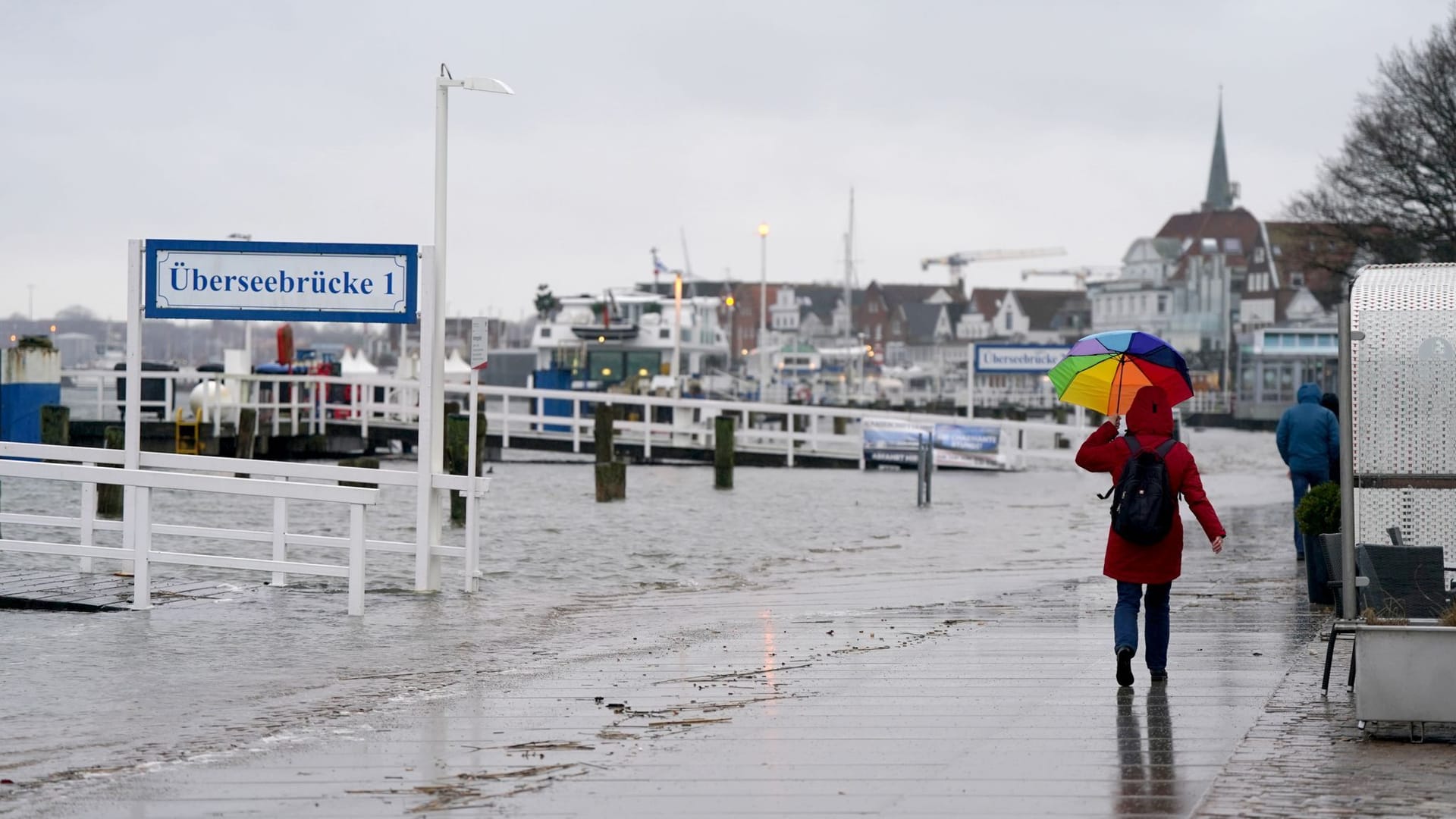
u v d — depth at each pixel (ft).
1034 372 230.07
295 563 81.30
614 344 346.74
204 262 85.87
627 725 49.34
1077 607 78.64
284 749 46.60
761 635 70.79
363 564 80.02
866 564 111.34
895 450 228.63
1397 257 301.43
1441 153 296.71
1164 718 48.32
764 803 38.83
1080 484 204.74
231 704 55.31
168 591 87.25
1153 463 52.70
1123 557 53.31
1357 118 309.42
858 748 45.06
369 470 89.45
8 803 40.27
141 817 38.65
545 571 106.11
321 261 85.81
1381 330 52.08
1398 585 50.24
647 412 233.76
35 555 109.81
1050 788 39.70
